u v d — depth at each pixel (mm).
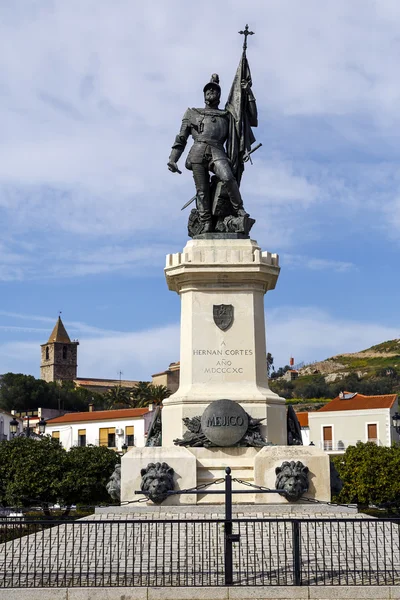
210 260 11031
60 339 119750
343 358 108188
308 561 6898
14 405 72188
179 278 11188
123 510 9594
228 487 7016
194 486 9914
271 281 11398
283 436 10828
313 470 9945
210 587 6625
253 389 10781
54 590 6594
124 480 10016
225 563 6781
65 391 77250
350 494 23719
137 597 6582
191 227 11797
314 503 9797
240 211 11562
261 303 11242
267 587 6629
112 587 6621
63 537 8562
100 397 77625
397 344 109000
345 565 7508
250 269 10961
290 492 9617
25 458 23250
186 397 10656
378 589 6613
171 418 10773
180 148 12070
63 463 23453
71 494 23234
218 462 10227
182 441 10367
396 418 23719
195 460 10016
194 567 6867
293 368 106812
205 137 11820
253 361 10914
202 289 11109
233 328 10992
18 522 7012
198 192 11719
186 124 12055
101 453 24141
